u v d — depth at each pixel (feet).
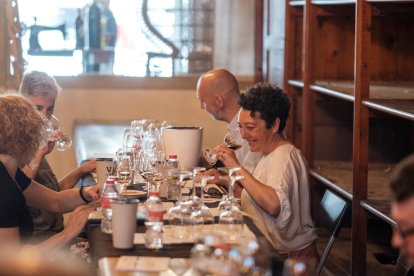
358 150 15.78
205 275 7.19
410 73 20.83
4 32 22.56
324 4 19.66
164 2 25.84
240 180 11.25
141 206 11.15
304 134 20.36
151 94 25.22
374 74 20.80
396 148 21.26
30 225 10.91
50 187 14.03
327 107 21.50
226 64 25.82
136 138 15.20
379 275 17.19
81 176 15.11
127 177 12.26
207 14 25.82
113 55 25.95
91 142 20.89
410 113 13.19
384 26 20.66
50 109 14.48
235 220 9.74
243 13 25.49
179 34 25.93
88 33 25.84
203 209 9.95
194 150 13.88
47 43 25.81
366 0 15.46
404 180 5.91
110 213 9.95
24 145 10.60
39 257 5.90
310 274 9.18
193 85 25.35
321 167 20.65
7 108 10.52
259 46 25.40
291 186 11.48
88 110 25.00
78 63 25.93
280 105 11.82
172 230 9.76
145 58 25.95
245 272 7.41
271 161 11.64
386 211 14.74
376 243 19.69
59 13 25.85
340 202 13.20
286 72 21.93
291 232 11.53
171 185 11.84
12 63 22.29
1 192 10.26
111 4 26.03
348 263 18.25
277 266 8.48
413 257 5.94
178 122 25.43
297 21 21.86
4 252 5.95
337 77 21.34
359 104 15.70
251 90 11.92
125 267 8.32
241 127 11.97
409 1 14.82
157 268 8.30
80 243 12.65
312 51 20.06
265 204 11.09
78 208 11.06
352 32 21.24
